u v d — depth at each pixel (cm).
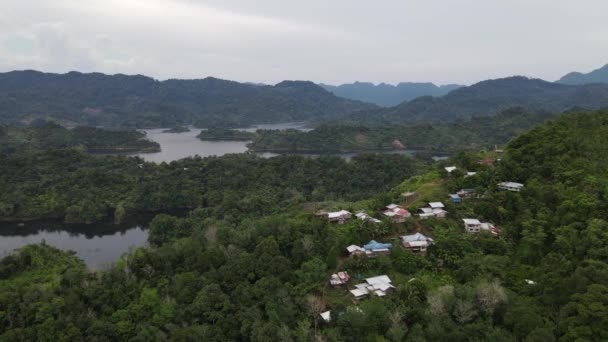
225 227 10512
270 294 6981
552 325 5397
